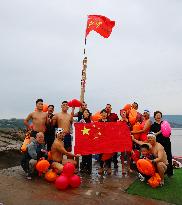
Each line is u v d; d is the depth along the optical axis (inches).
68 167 169.8
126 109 221.6
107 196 159.2
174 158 269.1
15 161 240.2
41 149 187.6
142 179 182.9
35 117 202.4
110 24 260.4
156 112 195.6
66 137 205.8
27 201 148.6
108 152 196.4
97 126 199.0
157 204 150.3
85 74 241.0
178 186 175.8
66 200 151.9
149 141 181.5
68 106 209.3
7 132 361.1
